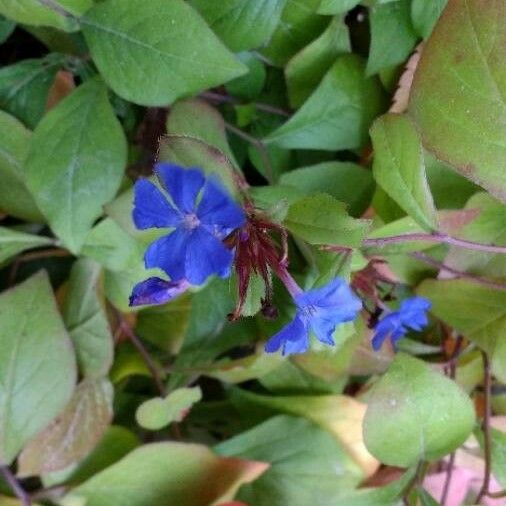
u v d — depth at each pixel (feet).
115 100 0.85
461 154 0.76
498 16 0.73
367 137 0.87
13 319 0.84
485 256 0.86
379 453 0.87
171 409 0.87
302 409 0.93
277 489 0.93
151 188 0.66
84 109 0.80
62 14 0.78
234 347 0.96
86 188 0.79
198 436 0.97
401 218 0.80
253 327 0.92
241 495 0.94
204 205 0.66
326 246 0.75
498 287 0.85
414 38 0.82
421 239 0.80
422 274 0.89
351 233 0.71
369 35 0.87
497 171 0.76
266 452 0.93
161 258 0.66
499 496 0.89
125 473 0.88
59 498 0.88
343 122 0.87
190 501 0.89
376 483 0.94
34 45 0.91
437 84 0.76
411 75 0.83
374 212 0.85
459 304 0.87
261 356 0.89
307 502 0.93
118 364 0.92
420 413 0.85
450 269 0.86
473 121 0.75
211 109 0.80
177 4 0.75
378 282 0.88
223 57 0.76
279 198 0.79
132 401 0.95
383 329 0.81
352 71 0.85
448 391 0.85
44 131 0.80
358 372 0.91
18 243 0.85
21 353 0.84
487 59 0.74
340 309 0.70
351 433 0.93
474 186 0.85
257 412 0.95
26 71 0.84
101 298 0.87
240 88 0.87
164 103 0.78
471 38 0.74
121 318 0.90
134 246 0.84
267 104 0.89
